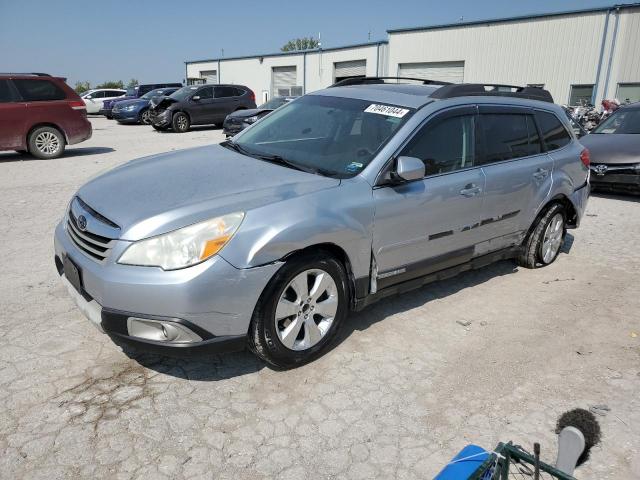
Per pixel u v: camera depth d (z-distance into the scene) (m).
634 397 3.29
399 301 4.52
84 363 3.34
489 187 4.40
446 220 4.10
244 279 2.96
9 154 12.99
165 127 20.25
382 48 32.41
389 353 3.66
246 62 43.56
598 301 4.69
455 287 4.90
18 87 11.62
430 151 3.99
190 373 3.30
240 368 3.39
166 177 3.59
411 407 3.10
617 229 7.08
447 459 2.70
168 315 2.84
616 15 22.50
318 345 3.45
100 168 10.80
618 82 22.94
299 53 38.84
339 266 3.44
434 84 5.02
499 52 26.34
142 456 2.61
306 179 3.53
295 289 3.24
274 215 3.09
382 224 3.62
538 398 3.24
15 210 7.00
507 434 2.90
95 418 2.86
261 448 2.71
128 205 3.15
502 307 4.50
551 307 4.54
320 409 3.04
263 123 4.73
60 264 3.61
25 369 3.25
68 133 12.28
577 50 23.80
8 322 3.80
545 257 5.46
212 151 4.30
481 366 3.56
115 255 2.93
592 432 1.83
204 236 2.89
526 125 4.97
